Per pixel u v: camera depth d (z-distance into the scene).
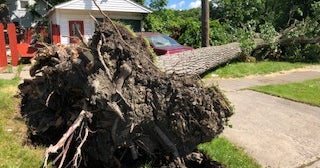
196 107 3.88
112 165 4.25
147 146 4.11
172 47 11.13
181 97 3.87
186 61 8.59
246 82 9.77
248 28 16.38
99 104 3.81
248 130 5.78
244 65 11.94
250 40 13.00
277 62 13.50
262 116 6.54
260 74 11.16
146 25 20.11
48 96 4.74
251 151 4.98
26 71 9.86
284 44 14.52
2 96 5.63
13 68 10.65
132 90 3.88
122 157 4.34
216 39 14.64
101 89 3.78
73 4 17.47
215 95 4.03
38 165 4.04
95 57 3.98
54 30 16.41
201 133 3.97
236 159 4.60
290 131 5.84
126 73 3.89
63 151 3.79
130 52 4.04
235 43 12.74
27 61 12.20
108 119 3.93
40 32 18.78
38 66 5.37
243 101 7.53
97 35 4.04
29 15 27.27
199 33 16.19
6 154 4.14
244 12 20.61
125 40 4.28
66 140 3.94
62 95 4.82
